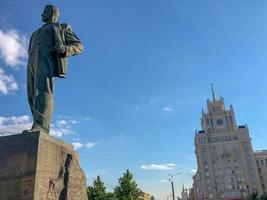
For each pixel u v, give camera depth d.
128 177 51.44
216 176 117.38
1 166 6.57
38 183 6.40
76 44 8.82
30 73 8.39
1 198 6.26
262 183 116.44
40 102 7.92
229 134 122.62
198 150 124.50
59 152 7.51
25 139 6.78
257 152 121.69
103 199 46.72
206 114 129.12
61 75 8.52
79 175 8.12
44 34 8.55
